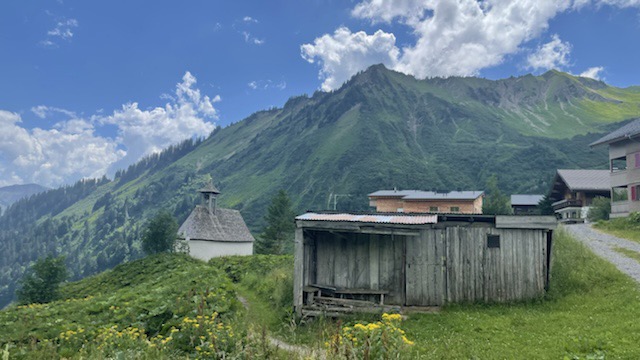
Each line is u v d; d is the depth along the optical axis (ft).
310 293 55.98
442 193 203.41
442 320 48.42
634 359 30.12
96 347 39.29
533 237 55.01
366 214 62.28
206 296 56.85
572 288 54.34
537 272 54.19
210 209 183.21
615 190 134.62
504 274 54.70
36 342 46.01
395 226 54.19
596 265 60.13
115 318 53.16
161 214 153.48
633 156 121.19
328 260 60.85
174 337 39.60
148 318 52.03
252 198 640.58
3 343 45.42
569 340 36.06
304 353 30.58
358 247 59.62
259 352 31.63
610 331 36.99
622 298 47.50
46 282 100.53
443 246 56.49
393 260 57.93
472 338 40.63
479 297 54.54
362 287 58.39
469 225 56.59
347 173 586.04
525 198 206.69
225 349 33.81
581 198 159.22
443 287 55.31
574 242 74.18
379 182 522.06
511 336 39.88
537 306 50.93
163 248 149.59
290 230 208.33
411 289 56.03
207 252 167.12
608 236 92.27
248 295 75.61
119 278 116.47
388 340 28.50
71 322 53.42
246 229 193.77
